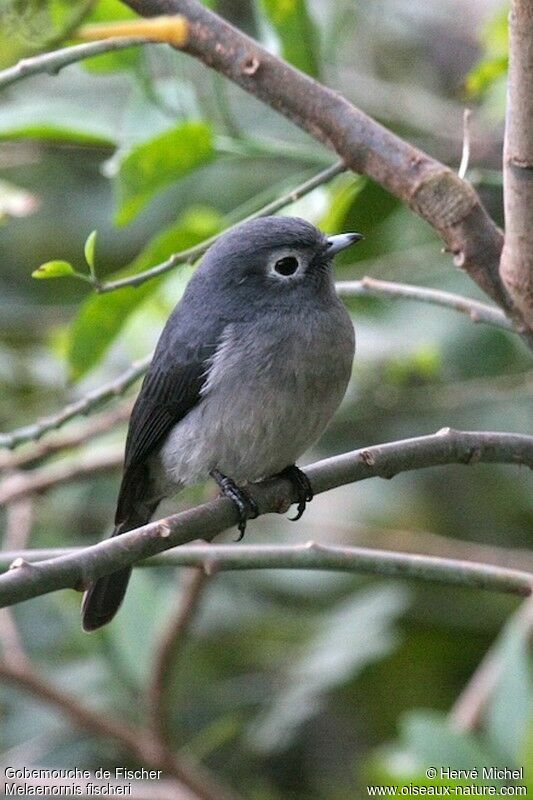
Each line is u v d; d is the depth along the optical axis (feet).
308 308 28.60
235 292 29.07
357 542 43.96
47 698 36.35
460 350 41.32
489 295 24.14
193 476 29.81
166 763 36.24
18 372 44.24
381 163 24.08
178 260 25.52
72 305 45.78
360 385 41.88
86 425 40.86
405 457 23.40
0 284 47.16
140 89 32.19
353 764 42.50
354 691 43.70
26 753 39.58
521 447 23.81
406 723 30.66
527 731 29.04
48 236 47.44
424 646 44.14
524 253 23.11
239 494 27.53
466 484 45.03
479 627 43.52
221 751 41.73
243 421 28.43
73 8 26.14
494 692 32.60
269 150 30.83
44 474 38.19
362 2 48.34
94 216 47.39
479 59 47.70
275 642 42.91
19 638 40.04
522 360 41.50
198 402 29.35
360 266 40.81
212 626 42.91
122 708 39.93
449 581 24.14
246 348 28.37
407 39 50.08
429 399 41.19
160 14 24.11
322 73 29.84
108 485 45.09
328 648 40.37
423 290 26.27
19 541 37.22
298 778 42.55
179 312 30.09
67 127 31.94
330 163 31.22
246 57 24.12
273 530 44.65
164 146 29.73
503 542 44.68
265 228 29.19
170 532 21.56
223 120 30.99
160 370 29.91
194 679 42.52
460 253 23.85
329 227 32.12
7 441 28.60
